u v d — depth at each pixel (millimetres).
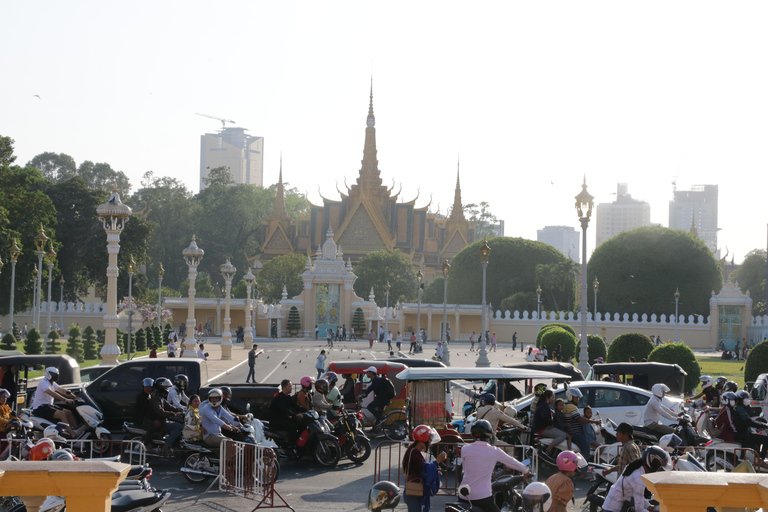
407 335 91250
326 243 91500
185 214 149875
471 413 19469
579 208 30984
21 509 9125
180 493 13734
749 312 83188
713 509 7801
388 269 106875
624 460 11070
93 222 85500
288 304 90812
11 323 48469
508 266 98438
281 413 16625
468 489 9883
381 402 20016
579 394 15547
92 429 15312
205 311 92688
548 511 8898
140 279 88625
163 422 15695
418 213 147250
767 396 19781
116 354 29094
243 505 12781
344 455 17500
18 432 13578
